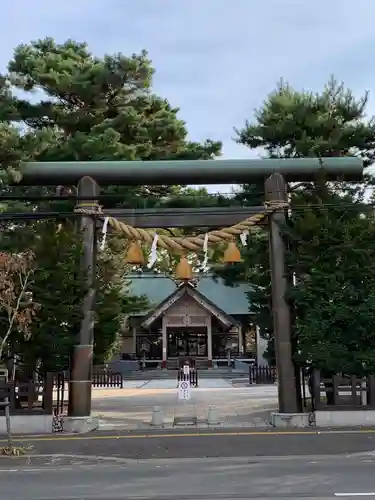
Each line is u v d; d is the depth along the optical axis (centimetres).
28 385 1471
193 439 1330
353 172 1608
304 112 2073
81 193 1584
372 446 1209
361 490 816
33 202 2134
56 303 1488
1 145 1560
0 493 848
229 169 1590
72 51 2572
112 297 2153
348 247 1477
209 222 1603
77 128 2488
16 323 1444
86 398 1488
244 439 1314
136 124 2403
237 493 812
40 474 1005
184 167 1591
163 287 4691
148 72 2423
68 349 1495
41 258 1503
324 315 1471
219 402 2130
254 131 2150
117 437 1370
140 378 3622
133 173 1589
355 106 2766
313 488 836
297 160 1611
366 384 1482
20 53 2439
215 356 4372
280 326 1531
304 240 1538
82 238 1570
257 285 2164
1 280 1321
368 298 1453
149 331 4406
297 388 1511
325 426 1455
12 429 1444
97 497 805
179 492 828
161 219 1602
